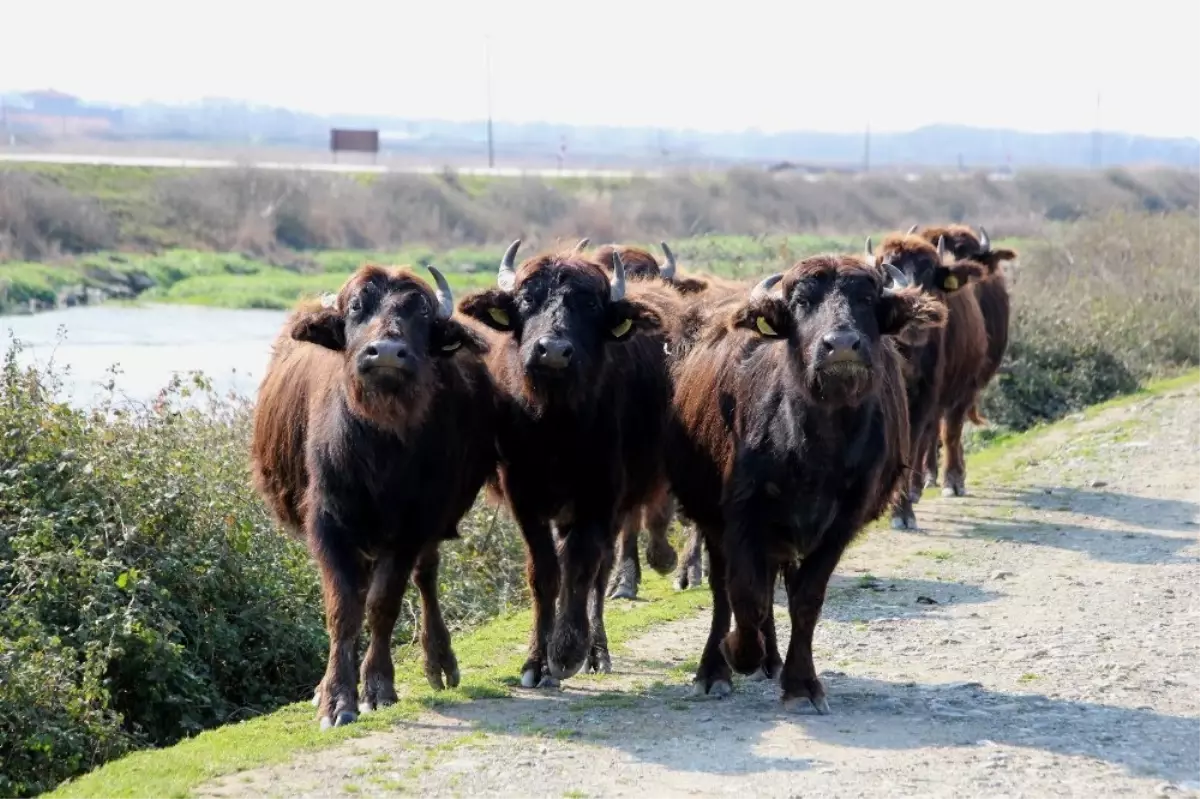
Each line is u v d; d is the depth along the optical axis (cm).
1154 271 4266
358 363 1164
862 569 1784
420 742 1107
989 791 956
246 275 6406
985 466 2530
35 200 6525
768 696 1245
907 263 1952
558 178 9812
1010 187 10625
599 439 1323
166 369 3509
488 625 1644
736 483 1199
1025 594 1622
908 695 1227
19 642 1248
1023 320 3284
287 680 1551
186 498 1543
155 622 1401
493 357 1372
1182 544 1869
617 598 1711
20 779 1183
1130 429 2703
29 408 1524
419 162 17762
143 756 1122
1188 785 970
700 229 8469
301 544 1686
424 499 1242
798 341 1160
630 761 1039
